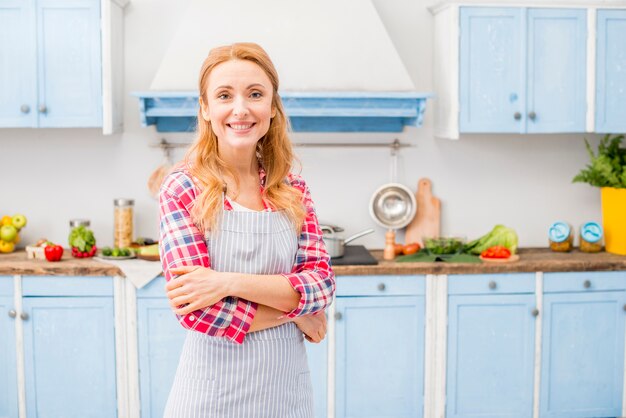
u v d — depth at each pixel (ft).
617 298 12.59
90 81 12.46
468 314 12.34
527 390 12.51
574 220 14.23
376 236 13.93
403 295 12.22
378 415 12.37
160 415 12.14
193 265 5.64
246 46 5.67
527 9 12.61
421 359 12.34
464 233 14.08
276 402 5.95
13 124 12.48
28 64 12.39
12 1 12.29
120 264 12.00
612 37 12.81
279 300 5.74
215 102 5.62
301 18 12.67
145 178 13.69
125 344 12.08
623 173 13.01
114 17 12.77
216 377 5.82
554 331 12.50
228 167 5.94
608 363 12.66
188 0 13.47
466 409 12.47
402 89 12.73
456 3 12.49
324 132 13.74
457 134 12.72
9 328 12.05
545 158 14.12
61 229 13.74
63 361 12.09
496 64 12.67
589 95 12.83
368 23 12.76
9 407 12.16
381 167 13.88
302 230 6.27
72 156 13.62
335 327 12.16
